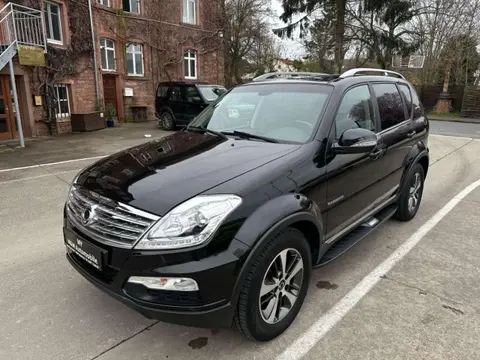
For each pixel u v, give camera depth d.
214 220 2.14
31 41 11.90
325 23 25.08
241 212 2.22
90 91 15.44
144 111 18.34
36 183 6.63
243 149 2.86
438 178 6.94
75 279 3.36
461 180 6.78
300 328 2.69
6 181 6.77
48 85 13.44
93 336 2.61
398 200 4.42
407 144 4.23
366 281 3.31
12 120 12.44
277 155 2.70
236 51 32.50
